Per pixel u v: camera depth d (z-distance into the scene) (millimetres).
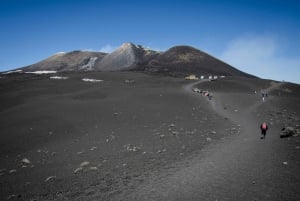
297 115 39281
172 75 133500
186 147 20906
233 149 18891
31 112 47719
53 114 45406
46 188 14133
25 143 32219
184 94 64375
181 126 33156
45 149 28484
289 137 21359
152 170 15125
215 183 12102
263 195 10305
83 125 38500
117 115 43156
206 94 63031
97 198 11523
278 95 74812
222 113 42469
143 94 63219
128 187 12578
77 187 13477
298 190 10391
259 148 18500
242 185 11547
